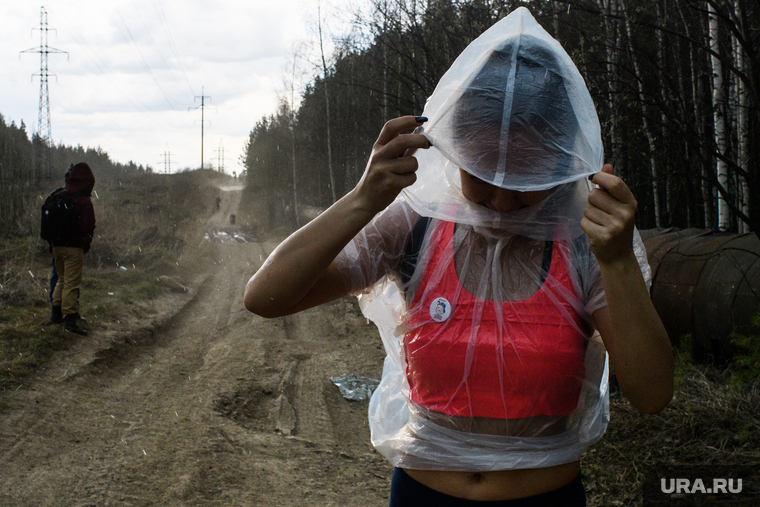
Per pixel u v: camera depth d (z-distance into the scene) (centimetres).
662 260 507
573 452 108
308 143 2806
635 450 346
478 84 101
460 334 106
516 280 106
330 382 548
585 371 113
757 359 358
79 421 401
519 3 677
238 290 1108
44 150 2441
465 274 108
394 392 126
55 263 607
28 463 334
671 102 605
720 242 480
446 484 111
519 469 107
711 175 484
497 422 106
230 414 446
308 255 104
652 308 98
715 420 354
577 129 103
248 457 368
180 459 352
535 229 106
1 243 981
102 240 1141
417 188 113
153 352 628
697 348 464
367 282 118
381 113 1666
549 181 101
